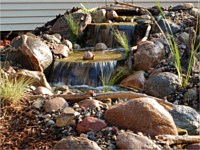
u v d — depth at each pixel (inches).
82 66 198.7
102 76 193.2
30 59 194.9
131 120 109.7
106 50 237.5
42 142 111.0
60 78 202.2
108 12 275.1
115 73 196.1
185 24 235.1
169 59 189.0
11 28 290.4
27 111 129.3
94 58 211.2
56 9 300.5
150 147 97.4
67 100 139.4
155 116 108.8
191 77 167.3
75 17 265.1
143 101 111.7
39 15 296.5
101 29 255.3
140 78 179.5
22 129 118.7
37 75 177.9
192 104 152.0
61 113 121.3
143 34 238.8
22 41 204.5
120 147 98.9
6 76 167.8
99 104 129.2
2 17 287.0
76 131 113.5
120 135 101.3
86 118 114.1
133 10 279.6
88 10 283.7
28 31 294.8
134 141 98.6
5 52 207.9
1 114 127.8
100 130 109.7
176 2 315.6
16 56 200.5
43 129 117.6
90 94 138.9
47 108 128.0
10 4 287.7
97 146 97.8
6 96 135.0
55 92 171.8
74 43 256.1
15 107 132.3
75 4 304.2
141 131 108.3
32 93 155.3
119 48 241.0
